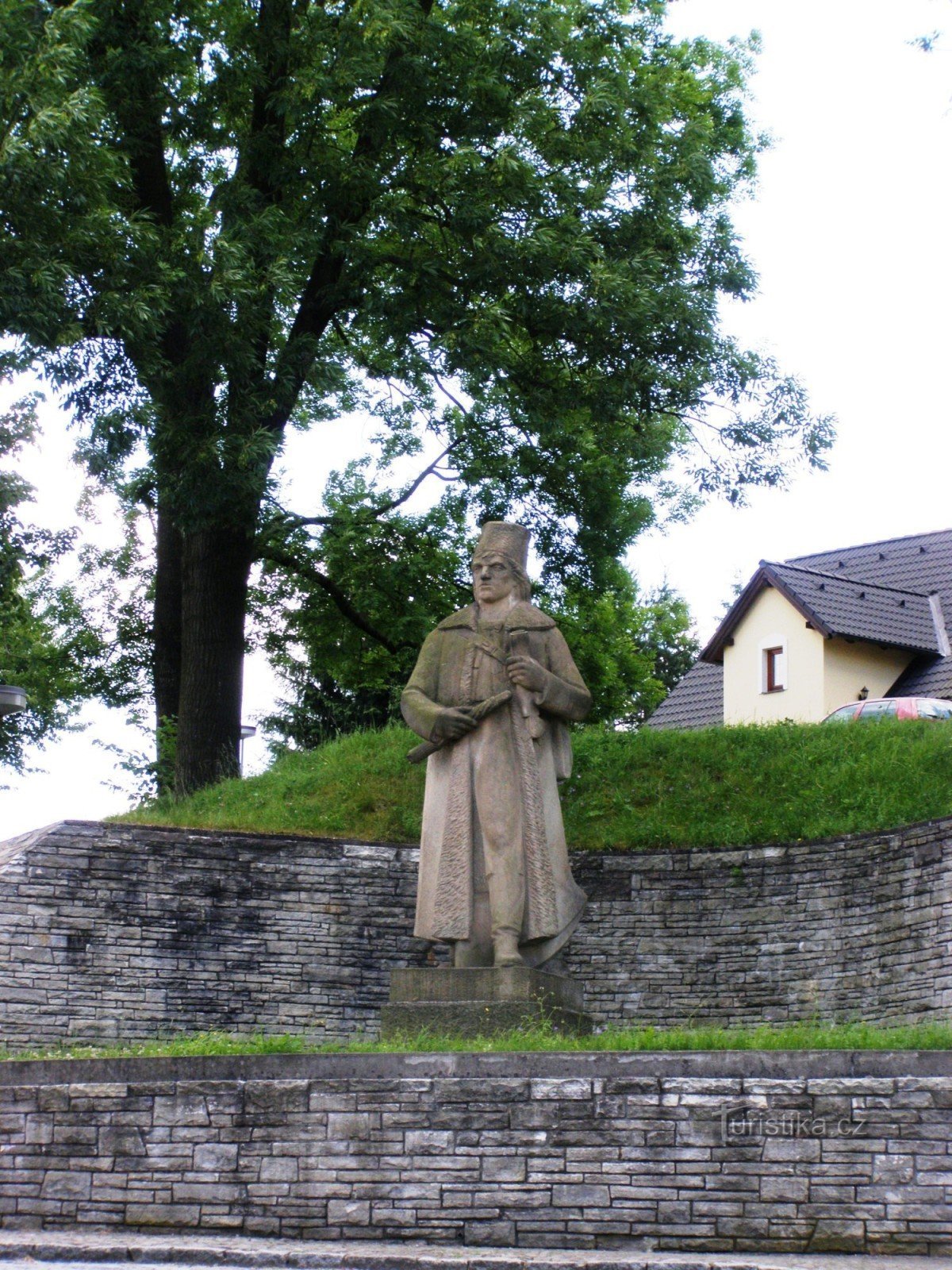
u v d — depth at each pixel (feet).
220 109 96.37
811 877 72.64
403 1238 42.24
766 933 72.90
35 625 131.85
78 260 83.97
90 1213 43.68
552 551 105.91
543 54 94.79
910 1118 40.75
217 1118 43.68
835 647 149.69
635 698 171.12
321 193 94.32
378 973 73.82
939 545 166.50
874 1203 40.55
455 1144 42.55
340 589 110.22
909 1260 39.29
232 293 85.40
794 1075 41.60
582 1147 42.04
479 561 59.06
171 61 89.40
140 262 85.35
